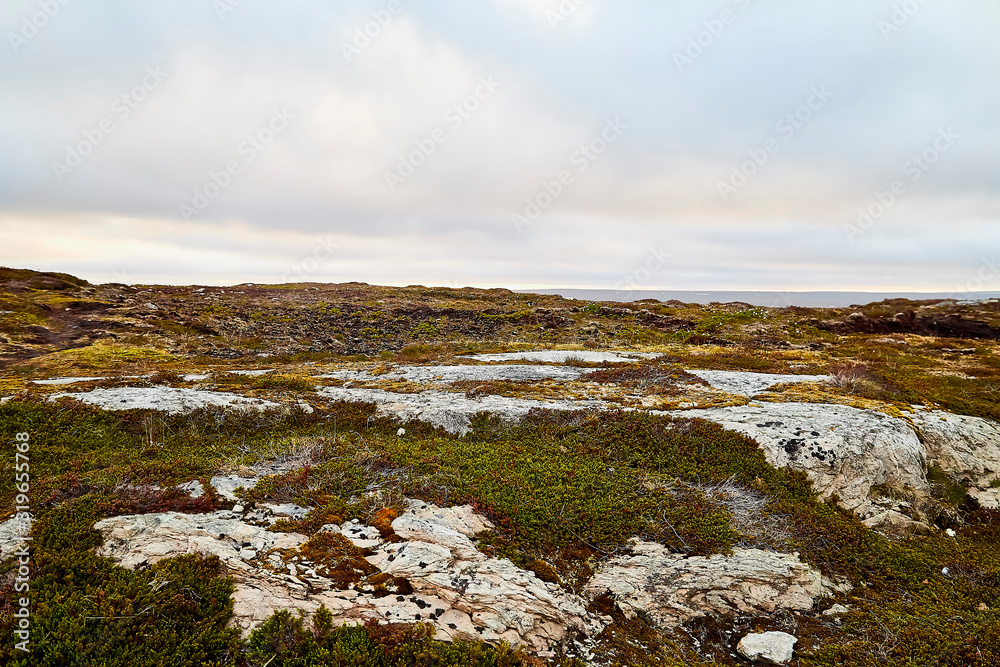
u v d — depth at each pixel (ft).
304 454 46.75
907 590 35.09
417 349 120.88
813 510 41.11
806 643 29.81
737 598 32.40
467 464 46.85
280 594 26.73
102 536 30.12
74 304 138.82
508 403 64.39
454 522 36.73
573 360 96.94
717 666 27.73
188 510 34.76
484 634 26.35
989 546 42.52
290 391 69.67
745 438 50.21
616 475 46.16
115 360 97.09
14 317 118.62
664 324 163.32
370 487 40.68
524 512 39.24
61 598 24.30
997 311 177.17
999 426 62.44
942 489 49.32
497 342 136.15
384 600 27.55
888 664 27.94
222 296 189.67
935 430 55.01
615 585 33.04
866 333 159.63
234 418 57.36
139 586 25.50
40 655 21.44
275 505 36.96
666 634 30.14
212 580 26.30
